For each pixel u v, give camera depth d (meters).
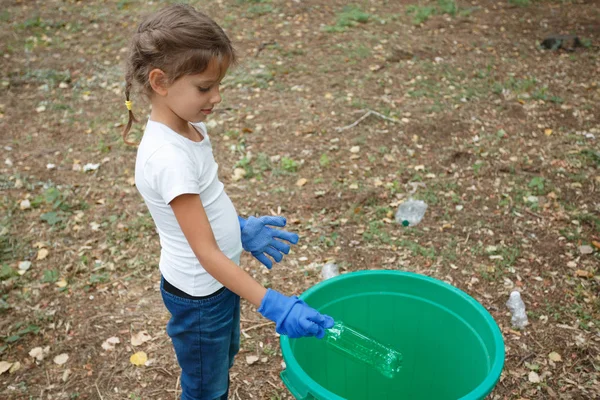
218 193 1.98
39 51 6.93
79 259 3.83
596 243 3.79
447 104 5.63
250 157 4.88
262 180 4.60
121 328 3.32
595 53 6.73
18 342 3.23
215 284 2.04
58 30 7.49
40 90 6.10
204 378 2.23
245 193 4.46
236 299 2.23
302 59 6.61
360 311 2.53
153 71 1.72
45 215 4.19
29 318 3.38
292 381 1.96
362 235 3.98
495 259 3.73
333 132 5.20
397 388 2.71
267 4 8.02
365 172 4.64
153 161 1.78
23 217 4.21
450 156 4.82
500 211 4.17
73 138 5.27
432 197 4.30
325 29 7.27
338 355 2.58
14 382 2.99
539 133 5.17
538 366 3.02
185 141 1.84
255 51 6.80
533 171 4.62
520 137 5.10
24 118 5.60
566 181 4.48
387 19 7.63
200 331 2.10
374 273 2.46
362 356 2.38
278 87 6.02
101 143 5.15
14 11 7.97
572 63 6.52
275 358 3.13
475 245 3.86
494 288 3.52
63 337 3.26
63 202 4.35
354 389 2.71
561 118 5.42
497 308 3.38
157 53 1.69
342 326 2.30
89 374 3.05
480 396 1.88
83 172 4.77
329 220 4.13
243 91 5.96
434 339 2.51
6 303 3.44
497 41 7.07
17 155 5.00
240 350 3.16
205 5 8.00
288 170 4.70
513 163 4.72
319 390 1.86
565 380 2.95
